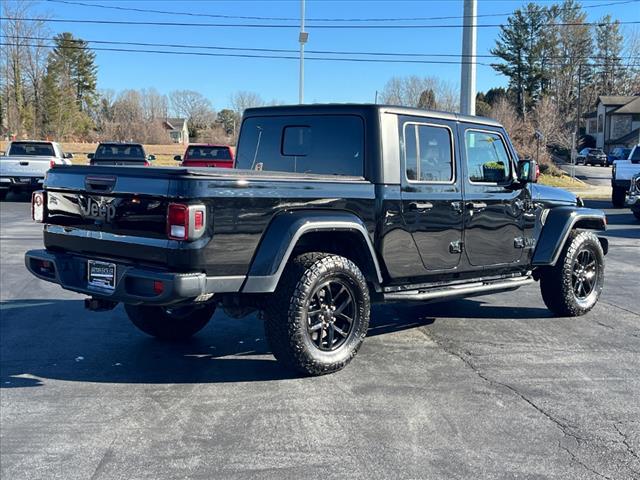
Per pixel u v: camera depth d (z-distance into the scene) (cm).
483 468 357
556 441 393
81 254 495
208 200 430
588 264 730
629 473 354
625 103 7538
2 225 1476
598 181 4084
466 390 477
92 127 7744
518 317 714
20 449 376
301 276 473
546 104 5466
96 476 345
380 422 417
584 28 7562
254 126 623
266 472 350
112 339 607
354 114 547
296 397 458
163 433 398
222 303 472
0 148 5325
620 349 590
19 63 5841
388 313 727
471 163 611
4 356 551
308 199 484
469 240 607
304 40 2722
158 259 437
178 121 9325
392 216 536
